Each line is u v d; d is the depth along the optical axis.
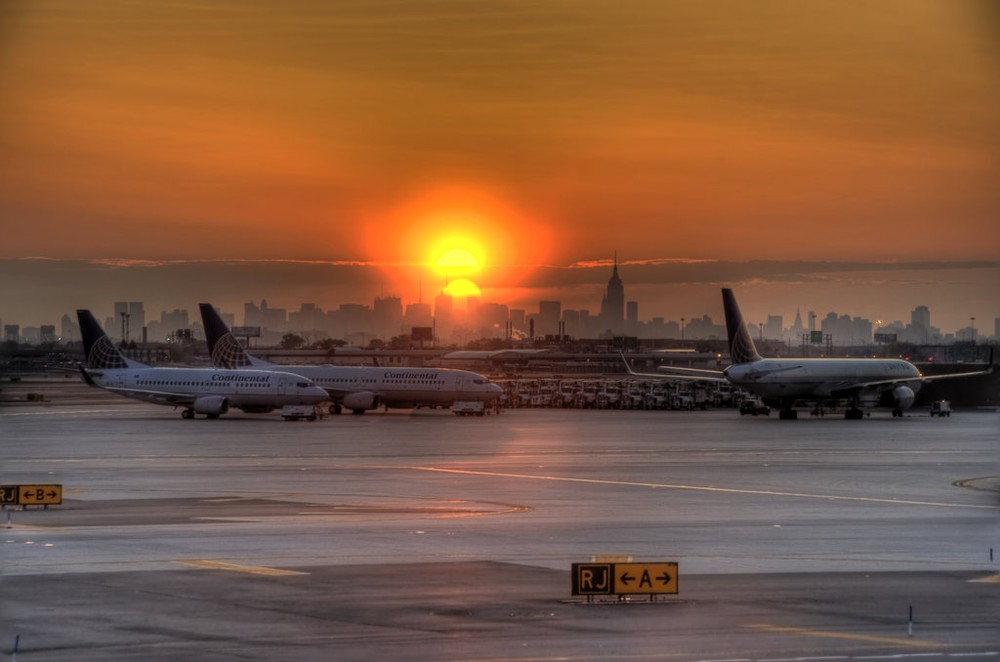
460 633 44.94
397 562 59.84
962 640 44.03
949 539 68.69
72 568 57.78
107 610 48.59
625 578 50.50
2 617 47.34
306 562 59.75
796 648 42.91
